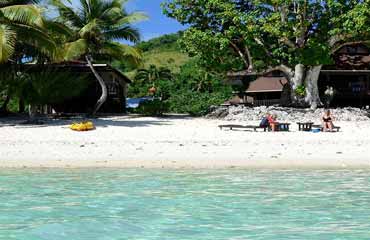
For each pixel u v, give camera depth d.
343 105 46.25
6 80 30.77
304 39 37.09
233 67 37.09
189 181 12.45
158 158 16.33
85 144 19.66
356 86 46.19
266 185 11.84
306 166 14.96
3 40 25.16
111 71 40.56
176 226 7.90
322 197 10.34
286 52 37.59
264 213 8.83
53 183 12.18
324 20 36.03
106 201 9.93
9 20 27.14
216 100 42.09
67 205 9.55
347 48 46.19
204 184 11.99
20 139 21.22
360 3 33.56
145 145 19.44
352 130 25.62
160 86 50.84
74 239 7.20
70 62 39.78
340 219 8.38
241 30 34.31
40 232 7.57
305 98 37.66
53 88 30.25
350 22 32.66
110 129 25.72
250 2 37.28
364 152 17.64
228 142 20.38
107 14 35.47
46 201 9.95
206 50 35.62
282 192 10.90
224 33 35.81
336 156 16.73
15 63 33.09
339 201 9.91
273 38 38.09
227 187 11.58
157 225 7.98
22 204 9.66
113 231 7.62
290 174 13.61
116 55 36.47
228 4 34.97
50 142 20.23
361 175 13.42
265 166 14.98
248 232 7.51
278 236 7.27
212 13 36.75
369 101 46.34
